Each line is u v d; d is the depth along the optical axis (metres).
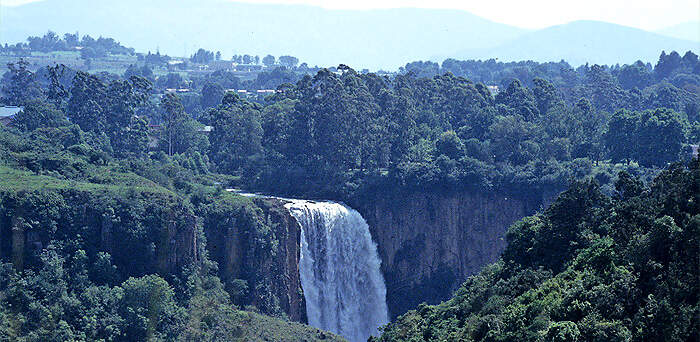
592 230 98.25
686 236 78.44
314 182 168.88
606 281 82.12
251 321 126.75
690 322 72.31
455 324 97.31
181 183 148.75
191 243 128.88
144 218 125.69
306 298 148.50
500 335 83.06
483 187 168.50
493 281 103.81
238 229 137.75
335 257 156.12
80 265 118.31
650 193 96.69
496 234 169.62
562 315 80.50
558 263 97.38
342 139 168.88
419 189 167.38
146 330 115.00
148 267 124.69
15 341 105.69
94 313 113.44
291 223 145.00
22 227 116.69
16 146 141.38
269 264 139.62
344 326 156.25
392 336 106.31
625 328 74.38
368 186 165.50
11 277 112.19
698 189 85.25
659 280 78.00
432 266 167.75
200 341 119.50
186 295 124.75
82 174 138.50
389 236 165.38
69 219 121.62
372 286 163.25
